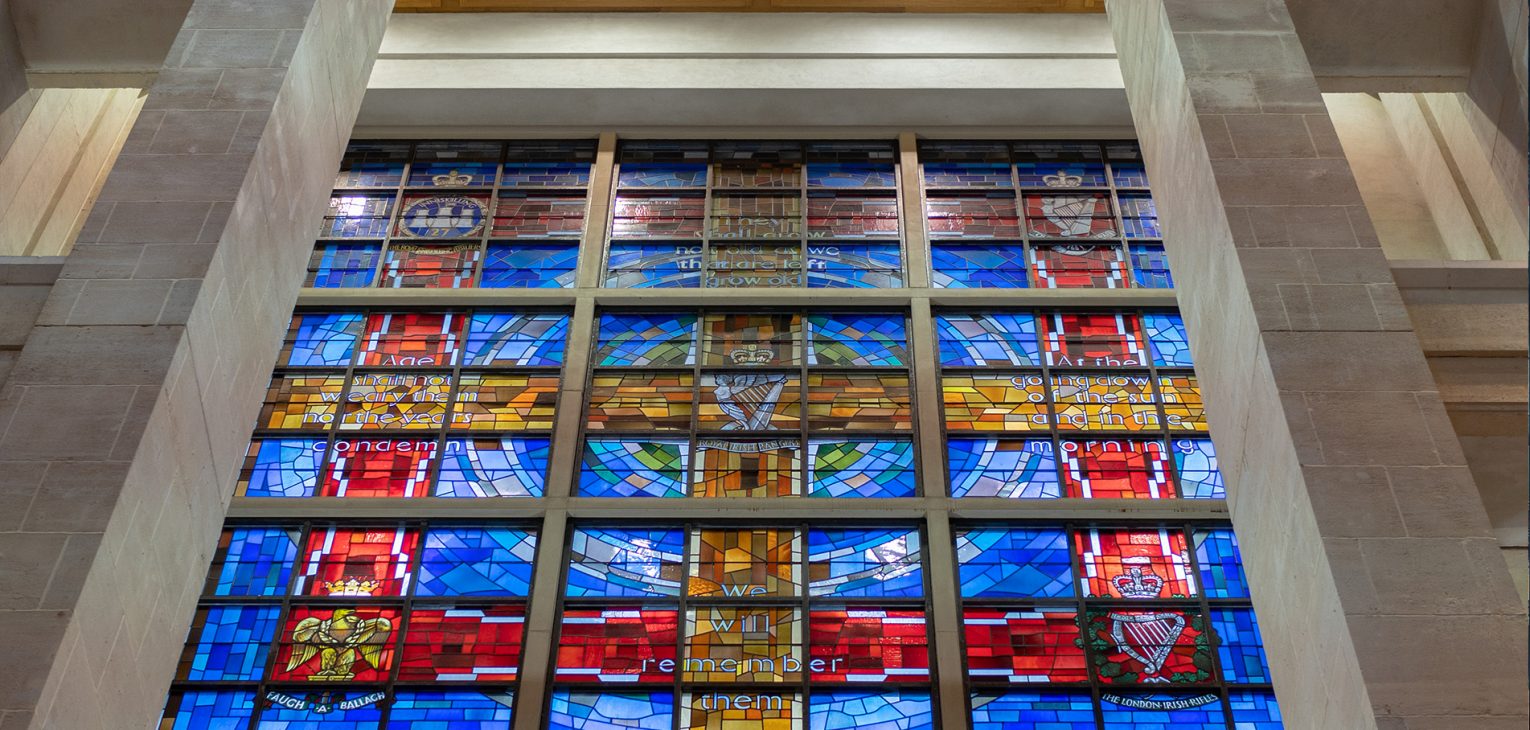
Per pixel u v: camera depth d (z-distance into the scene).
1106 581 8.17
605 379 9.43
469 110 11.30
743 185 11.12
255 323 6.66
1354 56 8.43
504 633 7.86
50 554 5.20
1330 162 6.57
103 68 9.06
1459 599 5.02
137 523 5.52
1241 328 6.14
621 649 7.79
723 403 9.24
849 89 11.16
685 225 10.76
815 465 8.84
